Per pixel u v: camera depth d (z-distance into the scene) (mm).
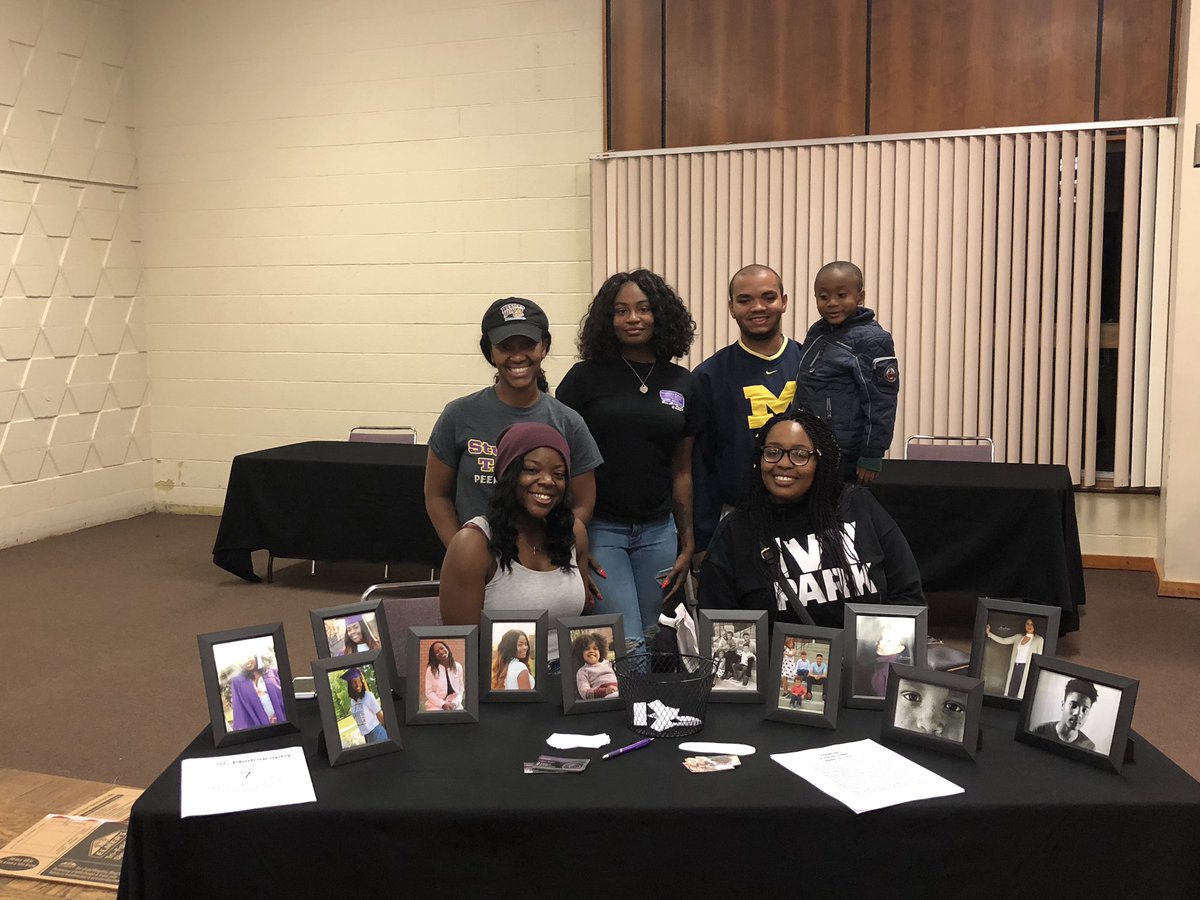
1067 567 4297
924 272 5723
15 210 6367
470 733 1851
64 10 6637
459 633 1932
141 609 5035
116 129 7082
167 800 1616
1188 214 5000
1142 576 5547
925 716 1771
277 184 6965
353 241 6855
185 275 7273
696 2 5988
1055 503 4195
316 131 6836
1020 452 5727
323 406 7074
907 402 5840
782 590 2271
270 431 7211
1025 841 1566
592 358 2973
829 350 3639
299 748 1793
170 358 7391
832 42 5801
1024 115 5559
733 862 1574
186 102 7090
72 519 6875
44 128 6539
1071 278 5543
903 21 5680
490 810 1564
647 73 6117
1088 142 5395
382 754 1756
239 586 5441
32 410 6547
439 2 6484
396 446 5602
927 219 5672
